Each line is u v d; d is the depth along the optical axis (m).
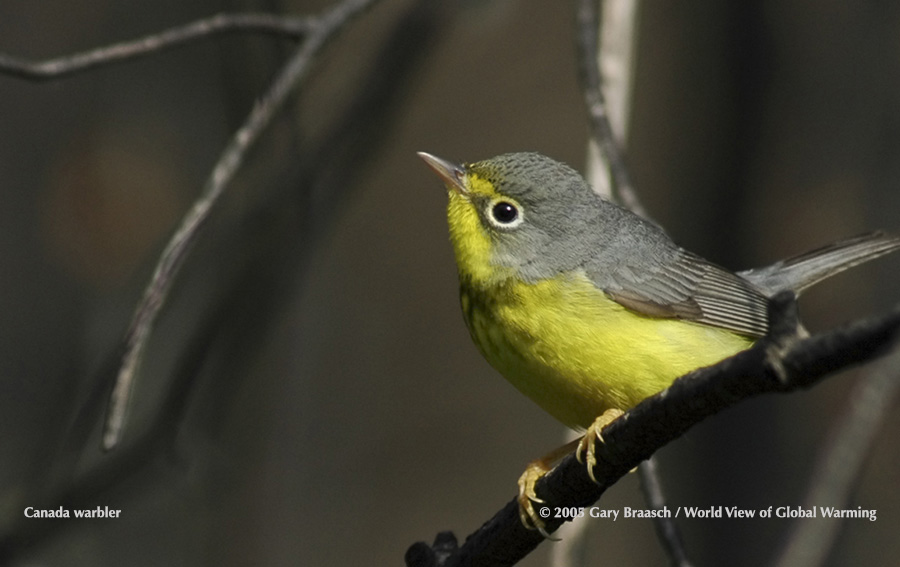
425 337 15.55
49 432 12.22
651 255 8.80
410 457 15.00
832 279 12.35
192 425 11.77
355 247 15.78
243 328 11.28
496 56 16.52
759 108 12.88
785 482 12.02
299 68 7.42
